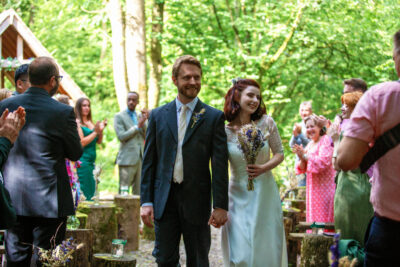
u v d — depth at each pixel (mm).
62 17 17391
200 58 15164
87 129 7051
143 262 5703
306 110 8078
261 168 3973
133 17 11555
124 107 11836
